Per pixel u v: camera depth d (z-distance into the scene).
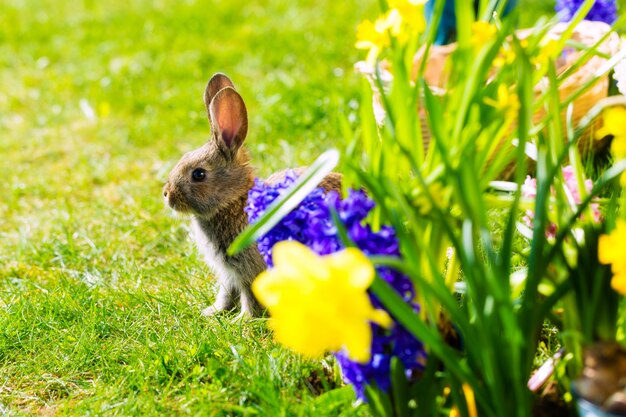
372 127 3.10
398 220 2.84
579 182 3.16
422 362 2.99
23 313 4.22
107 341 3.96
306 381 3.46
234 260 4.20
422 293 2.89
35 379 3.77
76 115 7.45
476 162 2.96
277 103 6.64
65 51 9.04
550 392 3.10
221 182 4.24
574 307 2.94
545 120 3.12
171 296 4.27
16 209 5.84
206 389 3.44
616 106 4.71
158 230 5.20
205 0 10.09
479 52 2.96
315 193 3.22
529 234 3.31
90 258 4.99
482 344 2.75
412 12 2.94
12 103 7.84
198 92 7.32
